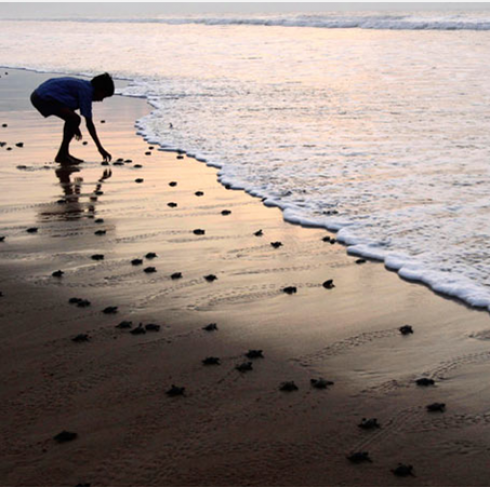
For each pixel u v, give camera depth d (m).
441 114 13.55
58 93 9.88
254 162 9.85
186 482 3.02
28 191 8.55
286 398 3.74
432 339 4.48
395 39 36.59
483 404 3.67
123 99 17.53
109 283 5.50
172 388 3.78
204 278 5.62
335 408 3.64
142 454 3.22
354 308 5.00
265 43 36.19
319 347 4.38
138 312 4.94
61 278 5.61
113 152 11.00
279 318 4.84
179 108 15.52
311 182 8.64
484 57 25.36
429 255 5.98
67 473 3.07
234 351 4.32
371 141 11.09
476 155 9.80
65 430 3.41
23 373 4.03
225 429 3.44
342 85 18.70
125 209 7.70
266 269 5.82
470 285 5.27
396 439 3.35
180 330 4.64
